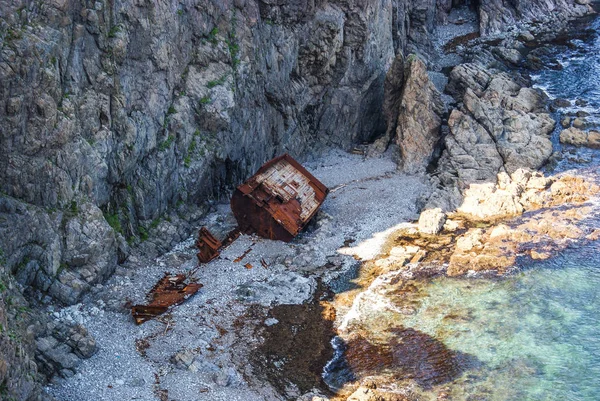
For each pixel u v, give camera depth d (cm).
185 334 4700
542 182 6662
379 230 6091
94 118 5150
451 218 6291
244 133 6519
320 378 4438
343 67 7525
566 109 8044
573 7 10675
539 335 4747
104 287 5025
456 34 10288
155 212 5709
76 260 4903
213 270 5425
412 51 9394
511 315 4953
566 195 6506
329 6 7356
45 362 4138
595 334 4722
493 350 4628
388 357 4609
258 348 4662
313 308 5094
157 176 5678
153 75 5609
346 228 6116
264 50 6731
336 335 4822
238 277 5359
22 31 4609
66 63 4934
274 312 5019
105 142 5200
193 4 5969
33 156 4734
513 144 7162
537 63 9262
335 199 6581
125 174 5434
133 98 5462
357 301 5169
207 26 6166
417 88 7319
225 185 6538
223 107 6112
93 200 5106
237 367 4475
